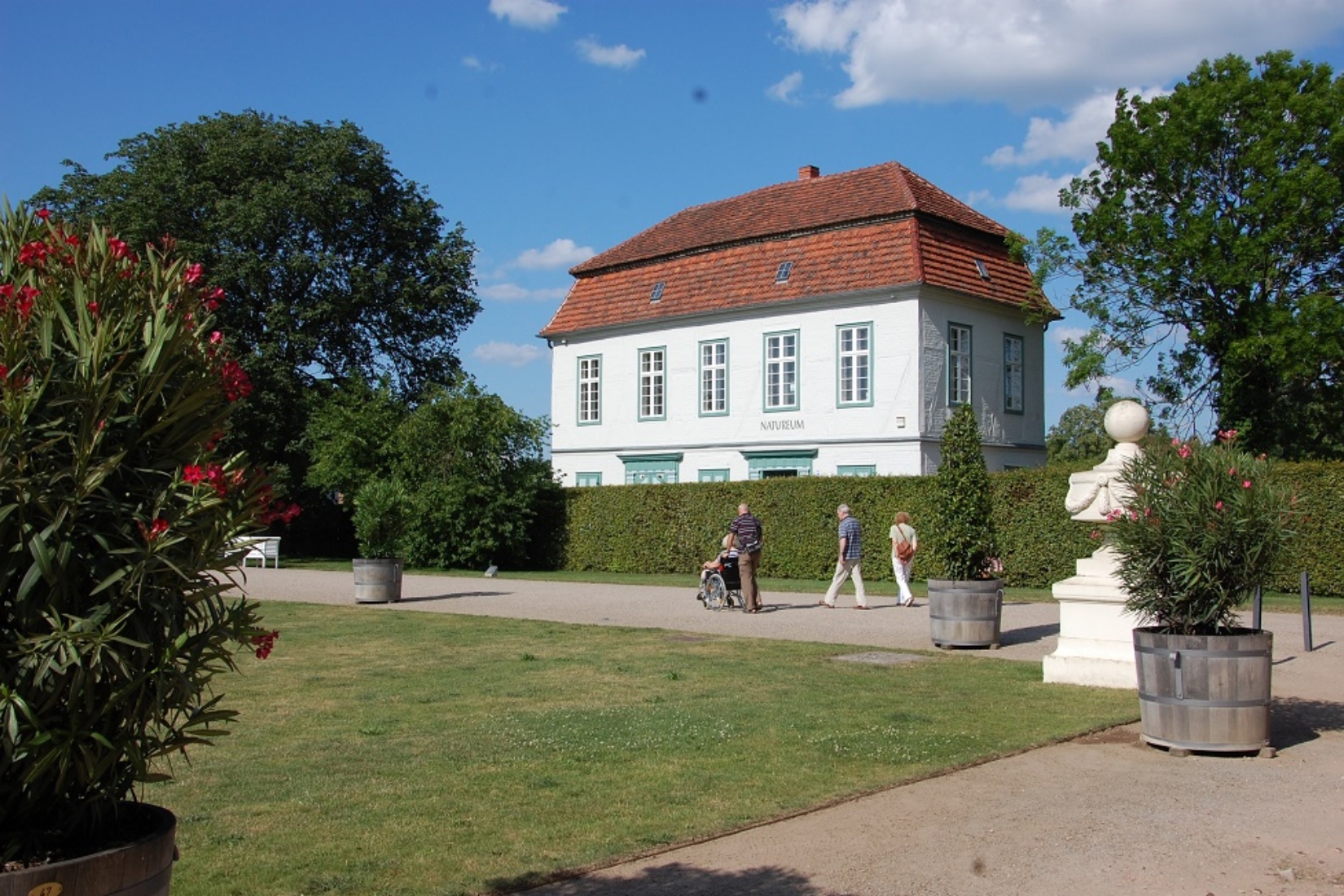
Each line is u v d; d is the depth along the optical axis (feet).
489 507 110.93
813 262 112.47
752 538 66.80
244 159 132.98
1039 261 108.58
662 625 59.67
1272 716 33.19
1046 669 38.86
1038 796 23.85
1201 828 21.49
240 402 13.42
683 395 121.60
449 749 28.25
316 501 142.20
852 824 21.77
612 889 18.08
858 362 107.76
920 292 103.91
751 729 30.58
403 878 18.48
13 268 12.42
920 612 66.54
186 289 13.05
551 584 91.91
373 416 121.29
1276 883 18.52
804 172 130.31
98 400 11.78
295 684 39.09
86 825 12.31
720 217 130.11
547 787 24.44
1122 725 31.53
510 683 39.11
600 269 133.39
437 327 146.10
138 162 134.00
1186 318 105.50
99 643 11.32
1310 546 73.87
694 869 19.08
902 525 71.20
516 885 18.15
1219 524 27.76
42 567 11.05
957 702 34.81
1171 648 27.99
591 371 131.75
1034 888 18.21
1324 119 98.07
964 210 118.32
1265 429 104.63
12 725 10.89
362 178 138.10
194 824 21.56
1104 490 37.86
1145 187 106.42
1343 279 100.78
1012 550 85.20
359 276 133.90
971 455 51.39
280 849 20.06
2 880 10.57
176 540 11.91
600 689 37.76
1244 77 100.22
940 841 20.61
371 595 72.95
